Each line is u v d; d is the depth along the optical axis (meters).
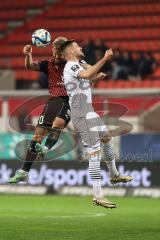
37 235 20.94
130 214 28.86
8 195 40.09
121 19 66.62
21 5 71.69
